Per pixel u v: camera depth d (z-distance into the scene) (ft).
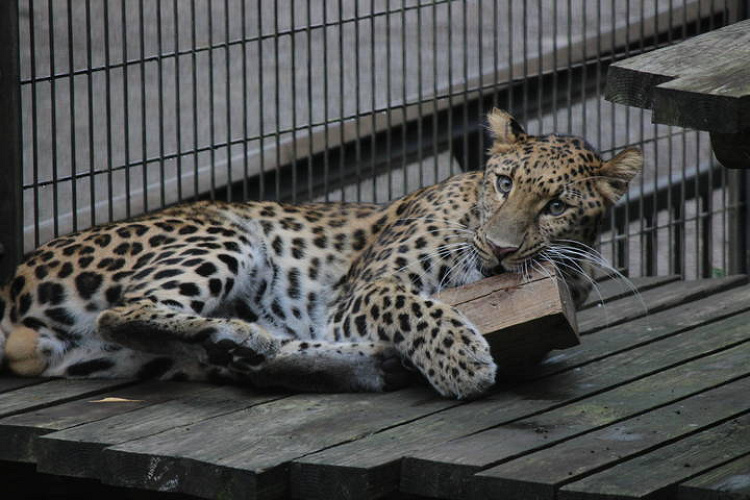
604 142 56.49
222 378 31.83
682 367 31.89
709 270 47.50
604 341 34.91
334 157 54.29
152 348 30.40
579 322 37.35
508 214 30.81
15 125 37.86
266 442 26.40
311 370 30.14
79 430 27.84
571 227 31.45
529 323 29.22
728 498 21.72
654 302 39.63
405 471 24.70
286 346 30.40
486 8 59.62
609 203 32.45
